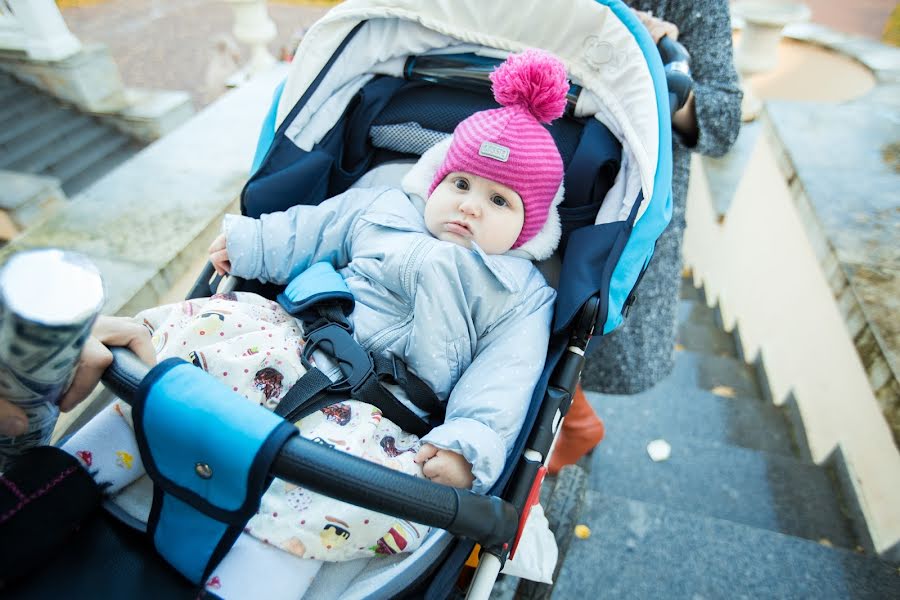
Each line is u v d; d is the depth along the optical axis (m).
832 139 2.43
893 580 1.49
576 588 1.49
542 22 1.22
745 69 4.21
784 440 2.17
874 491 1.67
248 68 5.18
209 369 0.96
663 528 1.63
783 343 2.34
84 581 0.76
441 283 1.08
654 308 1.56
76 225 2.26
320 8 8.36
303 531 0.82
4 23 4.30
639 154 1.08
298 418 0.94
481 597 0.78
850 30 5.97
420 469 0.93
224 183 2.52
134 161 2.67
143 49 6.70
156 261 2.09
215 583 0.77
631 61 1.14
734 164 3.74
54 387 0.64
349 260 1.32
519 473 0.93
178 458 0.66
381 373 1.06
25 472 0.73
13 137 4.29
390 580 0.79
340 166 1.42
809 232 2.03
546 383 1.03
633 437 2.12
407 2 1.25
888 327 1.54
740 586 1.49
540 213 1.16
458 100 1.35
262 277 1.24
